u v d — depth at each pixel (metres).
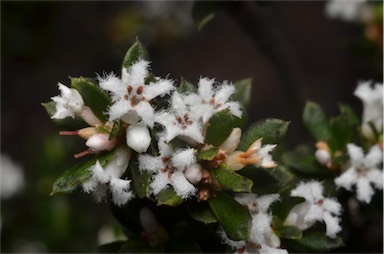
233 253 0.14
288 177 0.15
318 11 0.35
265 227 0.14
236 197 0.14
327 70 0.33
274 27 0.21
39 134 0.32
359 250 0.18
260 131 0.14
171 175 0.14
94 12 0.31
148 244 0.15
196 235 0.15
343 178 0.15
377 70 0.21
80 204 0.23
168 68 0.32
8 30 0.27
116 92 0.14
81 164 0.14
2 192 0.24
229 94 0.14
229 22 0.34
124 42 0.28
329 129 0.16
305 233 0.15
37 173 0.23
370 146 0.16
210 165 0.14
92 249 0.22
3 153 0.32
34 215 0.23
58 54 0.30
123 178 0.14
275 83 0.33
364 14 0.21
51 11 0.27
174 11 0.28
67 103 0.14
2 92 0.33
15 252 0.23
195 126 0.14
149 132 0.14
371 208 0.16
